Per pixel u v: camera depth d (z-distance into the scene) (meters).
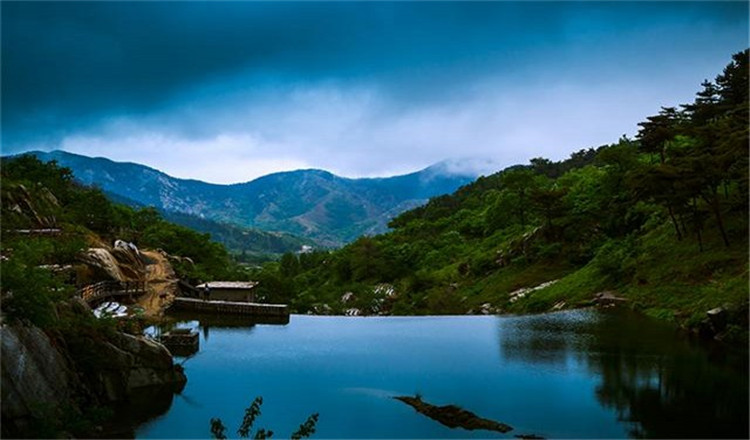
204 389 37.72
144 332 49.03
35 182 86.12
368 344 52.25
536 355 45.44
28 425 25.28
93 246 72.19
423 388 37.66
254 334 57.31
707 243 63.81
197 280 87.44
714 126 67.69
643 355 43.09
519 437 28.81
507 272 100.56
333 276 158.75
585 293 73.94
